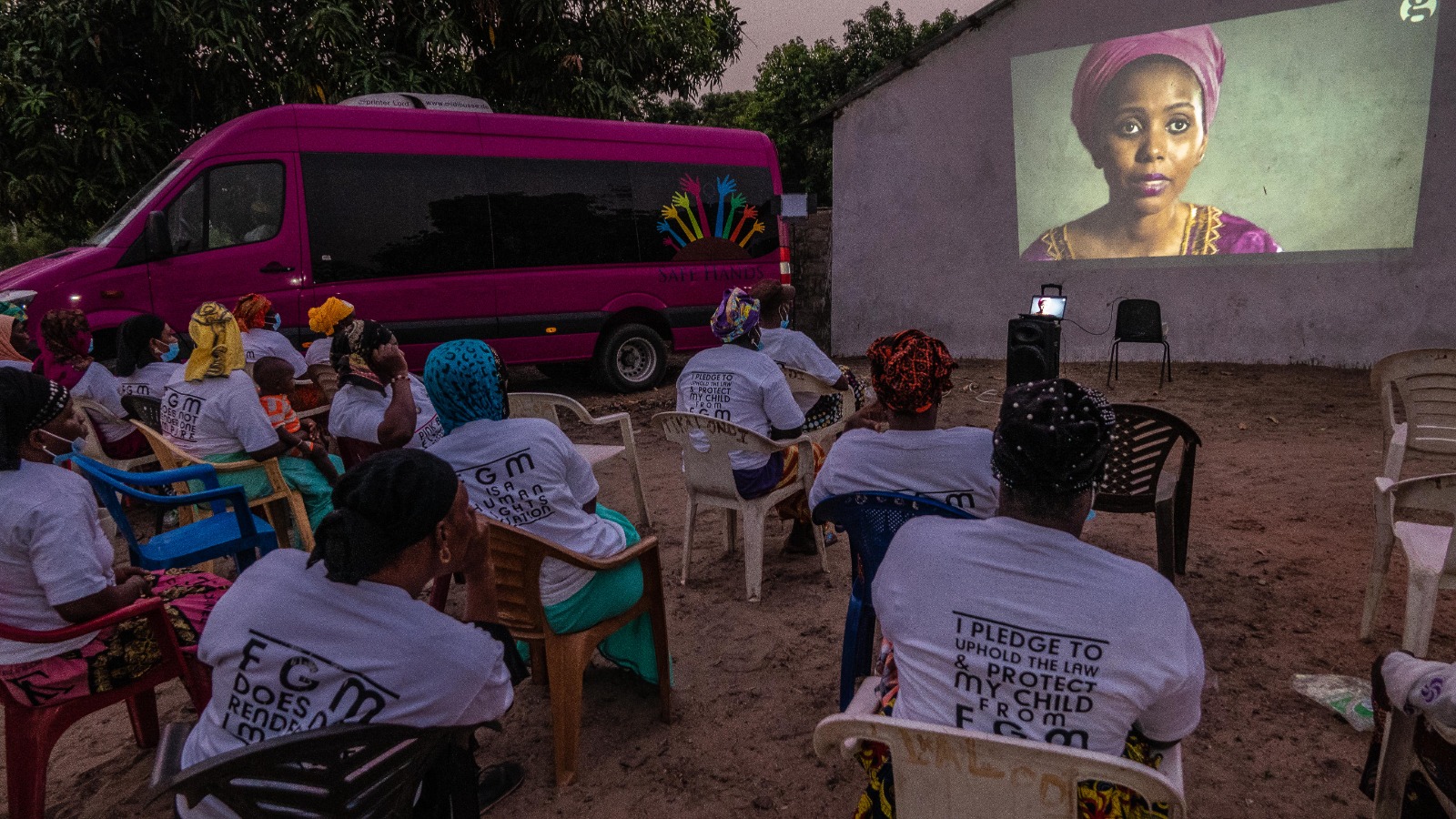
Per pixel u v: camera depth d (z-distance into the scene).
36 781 2.33
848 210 12.73
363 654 1.50
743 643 3.60
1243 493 5.27
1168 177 10.55
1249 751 2.74
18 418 2.20
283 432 4.18
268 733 1.52
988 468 2.37
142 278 6.75
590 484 2.83
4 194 10.29
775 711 3.10
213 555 3.51
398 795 1.61
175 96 10.98
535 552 2.53
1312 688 3.02
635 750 2.91
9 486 2.20
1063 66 10.91
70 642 2.35
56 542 2.21
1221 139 10.19
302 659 1.50
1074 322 11.40
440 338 8.03
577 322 8.74
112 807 2.74
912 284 12.46
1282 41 9.67
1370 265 9.63
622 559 2.67
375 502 1.49
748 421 3.88
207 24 10.10
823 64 20.72
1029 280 11.61
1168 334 10.75
